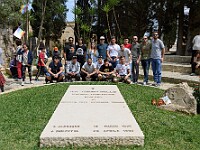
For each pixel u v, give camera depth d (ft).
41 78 49.03
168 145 15.29
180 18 76.84
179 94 22.89
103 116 17.58
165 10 78.48
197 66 41.65
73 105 20.15
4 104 23.47
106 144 14.48
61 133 14.79
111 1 50.16
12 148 14.51
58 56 39.11
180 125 18.66
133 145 14.58
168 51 101.65
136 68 37.45
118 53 36.78
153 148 14.67
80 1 58.80
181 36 77.61
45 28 115.85
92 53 40.68
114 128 15.53
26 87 31.73
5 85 40.16
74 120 16.78
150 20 83.97
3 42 64.08
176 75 42.93
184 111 21.88
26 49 42.19
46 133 14.80
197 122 19.89
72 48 37.93
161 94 27.76
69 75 36.50
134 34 85.76
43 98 25.12
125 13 84.64
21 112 20.81
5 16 63.31
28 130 17.07
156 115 20.39
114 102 21.08
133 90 28.86
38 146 14.67
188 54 73.97
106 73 34.91
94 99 21.88
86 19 53.42
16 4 63.98
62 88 29.48
